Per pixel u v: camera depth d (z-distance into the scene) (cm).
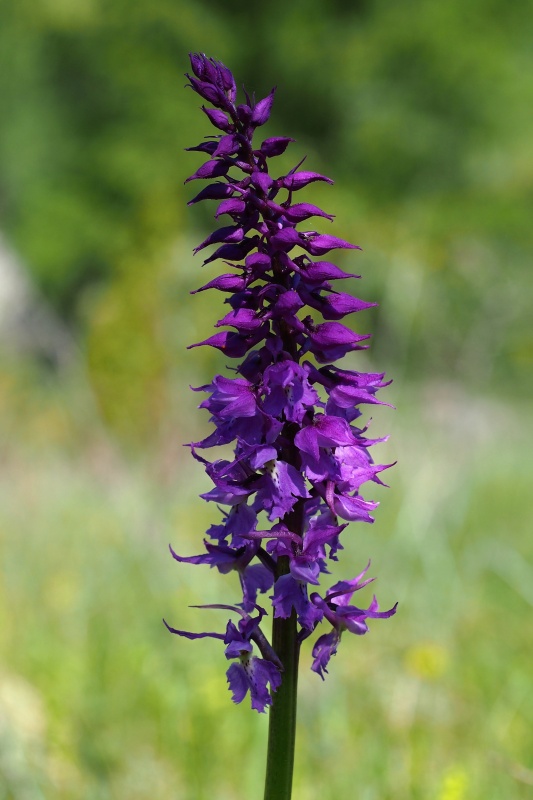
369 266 2266
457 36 3616
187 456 1416
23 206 3584
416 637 672
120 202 3438
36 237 3425
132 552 837
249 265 283
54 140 3609
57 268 3400
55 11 3559
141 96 3478
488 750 517
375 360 2202
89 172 3456
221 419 297
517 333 2283
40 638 686
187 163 3422
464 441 1507
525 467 1416
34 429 1686
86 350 1748
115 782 517
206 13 3638
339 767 520
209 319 1844
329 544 303
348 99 3638
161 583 771
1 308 2688
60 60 3622
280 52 3572
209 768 531
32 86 3681
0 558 880
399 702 578
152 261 1833
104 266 3450
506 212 3166
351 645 667
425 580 770
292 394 288
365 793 476
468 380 2066
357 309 295
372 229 2456
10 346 2419
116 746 547
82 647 665
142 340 1712
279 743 309
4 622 721
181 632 299
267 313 289
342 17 3747
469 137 3631
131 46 3522
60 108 3634
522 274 2339
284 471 291
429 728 557
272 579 310
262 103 293
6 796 484
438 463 1214
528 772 472
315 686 592
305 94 3638
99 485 1283
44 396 1994
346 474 298
